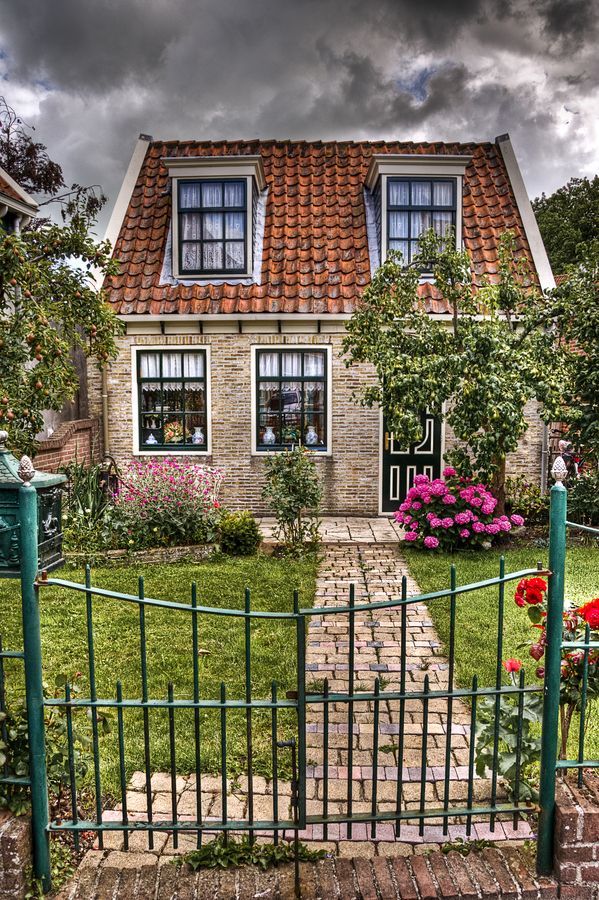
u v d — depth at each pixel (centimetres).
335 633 553
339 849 279
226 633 543
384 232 1093
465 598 636
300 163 1248
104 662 484
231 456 1116
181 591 662
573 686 282
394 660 496
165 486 843
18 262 584
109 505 877
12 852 245
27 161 1573
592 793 263
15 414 620
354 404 1094
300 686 248
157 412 1120
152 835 271
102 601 627
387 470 1104
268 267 1112
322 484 1109
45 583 245
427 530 841
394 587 692
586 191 2622
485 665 474
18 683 445
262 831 291
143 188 1210
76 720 390
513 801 277
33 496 243
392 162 1073
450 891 250
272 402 1109
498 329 786
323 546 887
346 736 379
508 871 261
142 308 1071
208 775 337
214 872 261
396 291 878
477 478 846
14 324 616
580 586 659
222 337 1091
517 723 277
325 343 1084
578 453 930
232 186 1095
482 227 1148
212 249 1106
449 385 782
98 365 769
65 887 255
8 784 257
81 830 262
